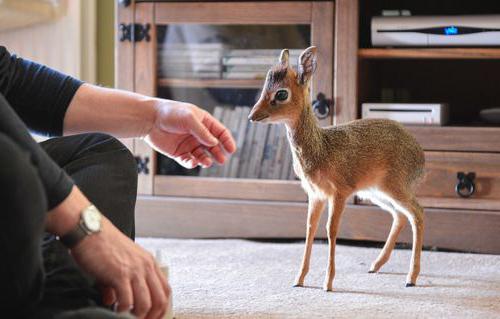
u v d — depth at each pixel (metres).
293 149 1.55
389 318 1.33
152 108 1.30
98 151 1.14
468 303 1.44
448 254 1.92
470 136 1.98
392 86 2.46
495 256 1.91
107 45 2.62
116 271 0.88
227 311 1.37
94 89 1.33
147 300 0.88
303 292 1.52
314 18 2.07
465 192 2.00
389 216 2.02
